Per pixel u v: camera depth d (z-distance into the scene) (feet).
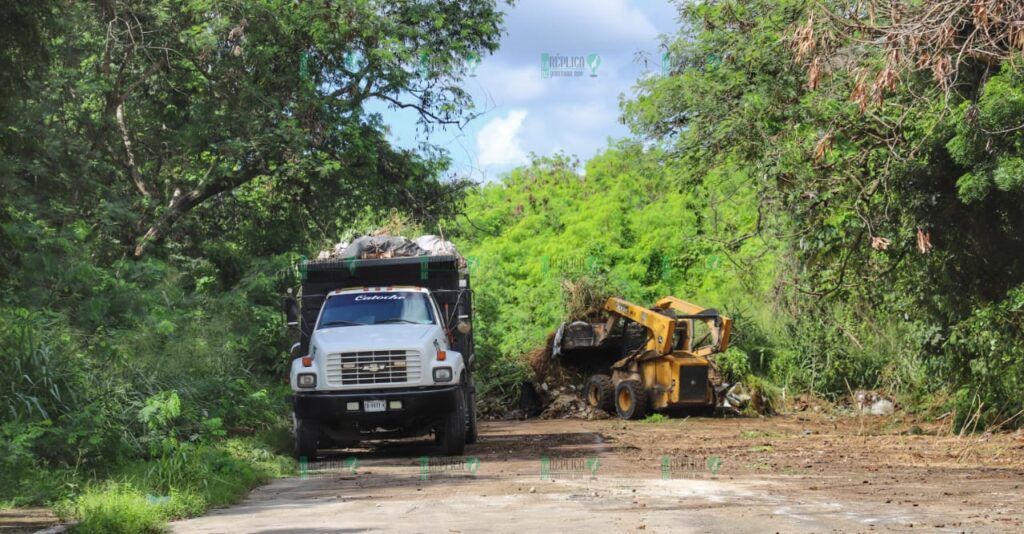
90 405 42.60
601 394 85.40
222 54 90.43
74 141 79.25
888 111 61.36
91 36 88.48
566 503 32.89
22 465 37.14
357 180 94.84
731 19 67.05
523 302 112.16
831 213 68.13
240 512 33.30
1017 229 62.23
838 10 50.01
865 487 37.37
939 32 42.50
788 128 65.26
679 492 35.76
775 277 83.76
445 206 99.81
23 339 44.78
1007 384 64.90
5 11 47.98
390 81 91.50
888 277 72.90
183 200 93.71
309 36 91.20
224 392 59.06
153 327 59.77
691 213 127.95
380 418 51.21
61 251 60.64
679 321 85.51
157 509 31.45
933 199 61.26
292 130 87.40
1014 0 42.42
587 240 131.03
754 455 52.11
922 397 82.74
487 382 93.35
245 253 97.66
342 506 33.73
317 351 52.31
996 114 51.13
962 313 66.49
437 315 56.49
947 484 38.47
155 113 98.48
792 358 92.63
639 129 73.87
